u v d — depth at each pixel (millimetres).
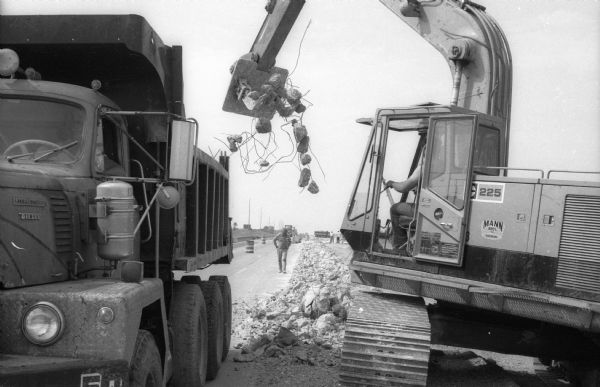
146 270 6121
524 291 6168
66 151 4910
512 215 6324
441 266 6605
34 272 4016
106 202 4395
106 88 6234
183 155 4926
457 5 8477
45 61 5945
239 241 50531
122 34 5434
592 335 6395
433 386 6711
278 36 7324
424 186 6672
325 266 21625
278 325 10148
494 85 8086
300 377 7105
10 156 4676
